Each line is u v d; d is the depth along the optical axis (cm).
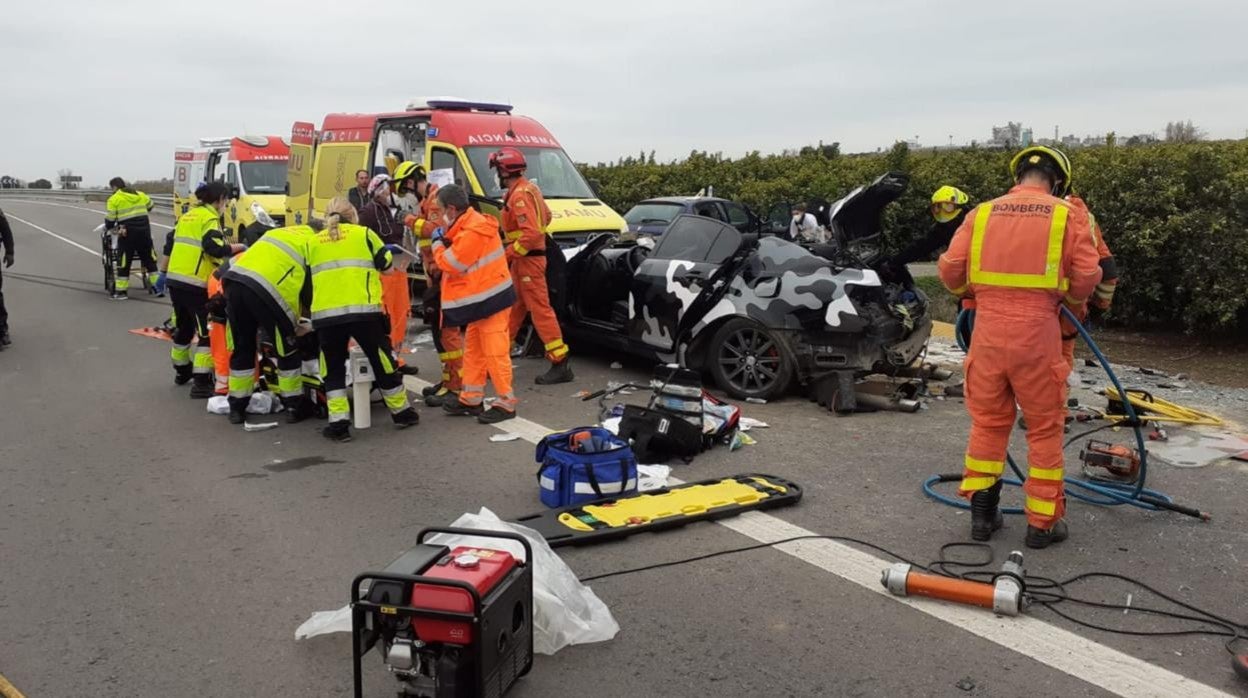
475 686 298
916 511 523
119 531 502
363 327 672
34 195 6059
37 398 816
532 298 827
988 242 455
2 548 480
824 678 349
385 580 304
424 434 691
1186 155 981
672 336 812
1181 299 1018
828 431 686
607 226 1173
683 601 414
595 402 777
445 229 725
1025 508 493
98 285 1655
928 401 778
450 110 1266
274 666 362
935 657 364
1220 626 387
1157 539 482
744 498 529
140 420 740
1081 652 367
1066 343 561
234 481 586
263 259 687
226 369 766
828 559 459
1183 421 694
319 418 742
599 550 471
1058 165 462
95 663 366
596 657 366
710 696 338
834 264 761
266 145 1889
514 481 581
